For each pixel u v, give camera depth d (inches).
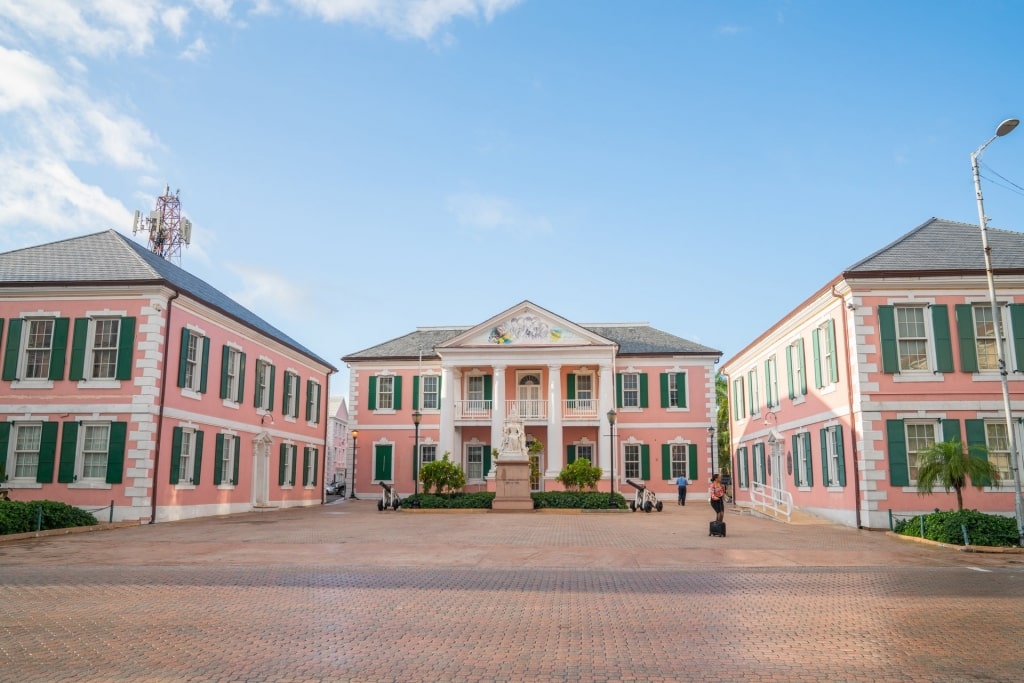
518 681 274.5
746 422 1499.8
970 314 924.6
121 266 1060.5
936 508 880.9
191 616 386.6
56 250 1118.4
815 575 538.3
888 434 915.4
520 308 1681.8
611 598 439.8
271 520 1065.5
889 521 894.4
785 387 1229.1
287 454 1467.8
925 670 288.8
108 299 1018.1
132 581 504.1
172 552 670.5
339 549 695.1
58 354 1008.2
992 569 570.9
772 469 1309.1
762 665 295.4
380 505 1306.6
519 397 1763.0
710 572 553.6
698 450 1737.2
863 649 319.9
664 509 1382.9
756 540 781.9
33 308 1021.8
